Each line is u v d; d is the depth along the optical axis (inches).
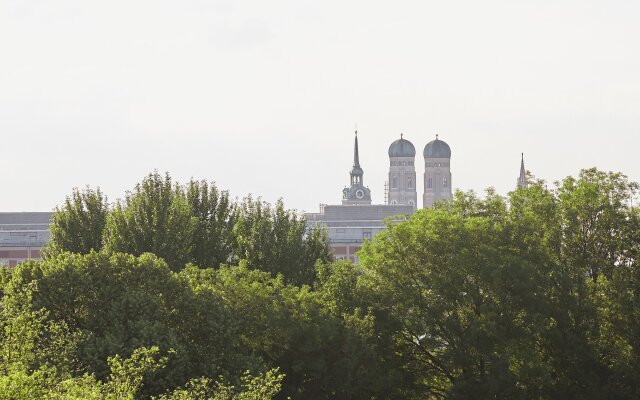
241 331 4655.5
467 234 5260.8
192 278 4938.5
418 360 5260.8
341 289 5187.0
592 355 5137.8
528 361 4940.9
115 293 4397.1
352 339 4731.8
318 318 4722.0
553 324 5231.3
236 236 6353.3
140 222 5964.6
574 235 5565.9
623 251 5580.7
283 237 6171.3
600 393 5088.6
